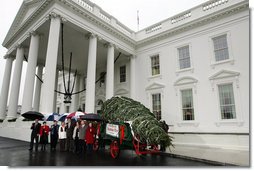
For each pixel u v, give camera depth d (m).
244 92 13.38
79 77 27.52
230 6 14.85
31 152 9.41
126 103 10.60
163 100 17.83
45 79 12.54
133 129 8.54
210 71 15.38
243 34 14.20
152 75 19.53
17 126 15.20
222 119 14.20
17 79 19.00
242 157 9.19
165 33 18.73
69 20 14.45
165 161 8.32
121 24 19.89
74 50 20.91
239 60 14.04
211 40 15.88
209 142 14.12
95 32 16.53
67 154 9.27
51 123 11.97
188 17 17.70
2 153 8.94
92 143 9.97
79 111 11.88
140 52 20.86
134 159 8.66
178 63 17.61
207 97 15.12
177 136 15.97
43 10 14.90
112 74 17.69
